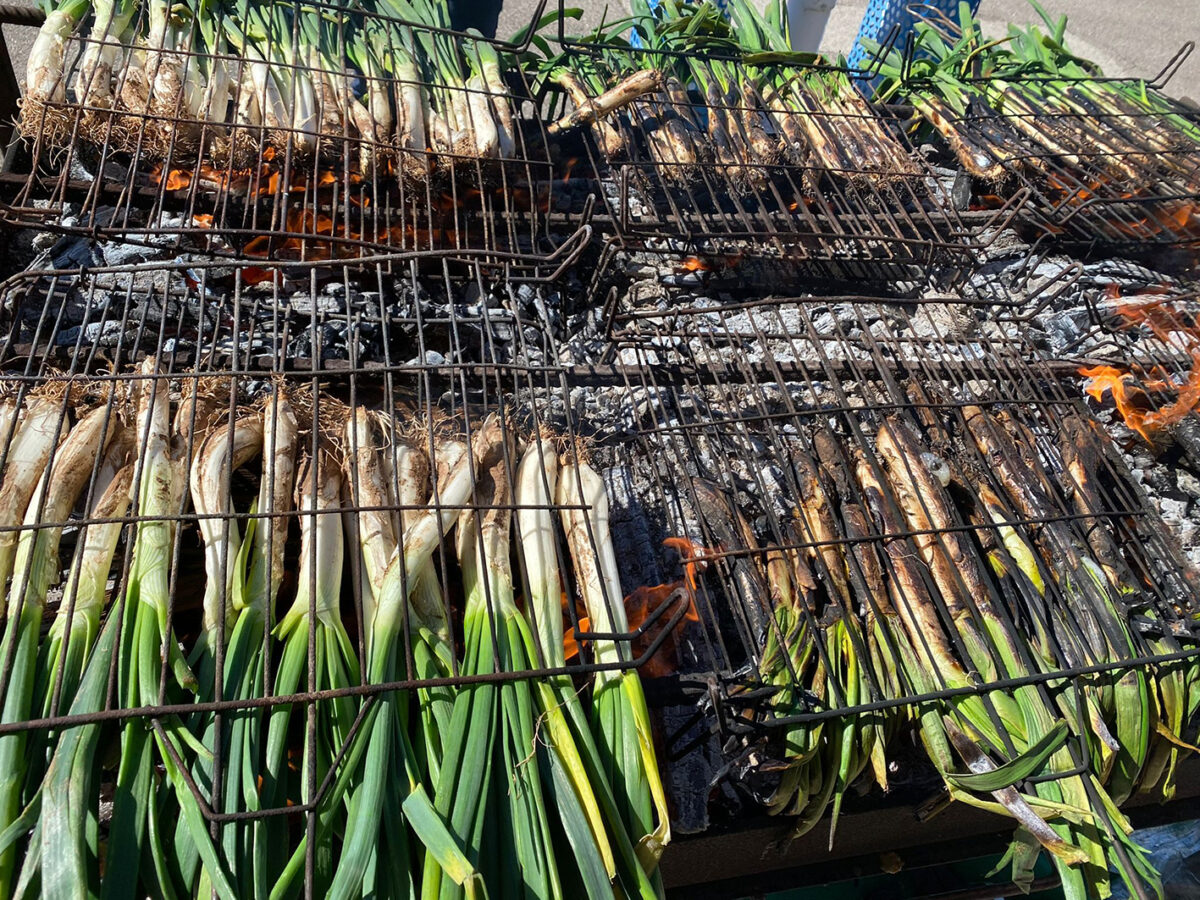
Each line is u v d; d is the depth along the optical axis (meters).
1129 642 2.40
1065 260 3.96
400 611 1.99
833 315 3.27
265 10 3.63
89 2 3.42
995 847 2.75
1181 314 3.64
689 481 2.66
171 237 3.11
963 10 5.14
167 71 3.10
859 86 5.27
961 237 3.52
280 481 2.19
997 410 3.19
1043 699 2.21
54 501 2.02
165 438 2.19
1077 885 1.96
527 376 2.76
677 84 4.22
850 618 2.32
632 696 1.98
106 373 2.74
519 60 4.03
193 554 2.34
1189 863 3.46
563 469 2.44
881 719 2.17
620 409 3.09
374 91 3.52
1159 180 3.91
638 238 3.18
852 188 3.76
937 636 2.37
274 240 2.68
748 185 3.77
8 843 1.46
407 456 2.38
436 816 1.62
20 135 3.02
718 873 2.58
